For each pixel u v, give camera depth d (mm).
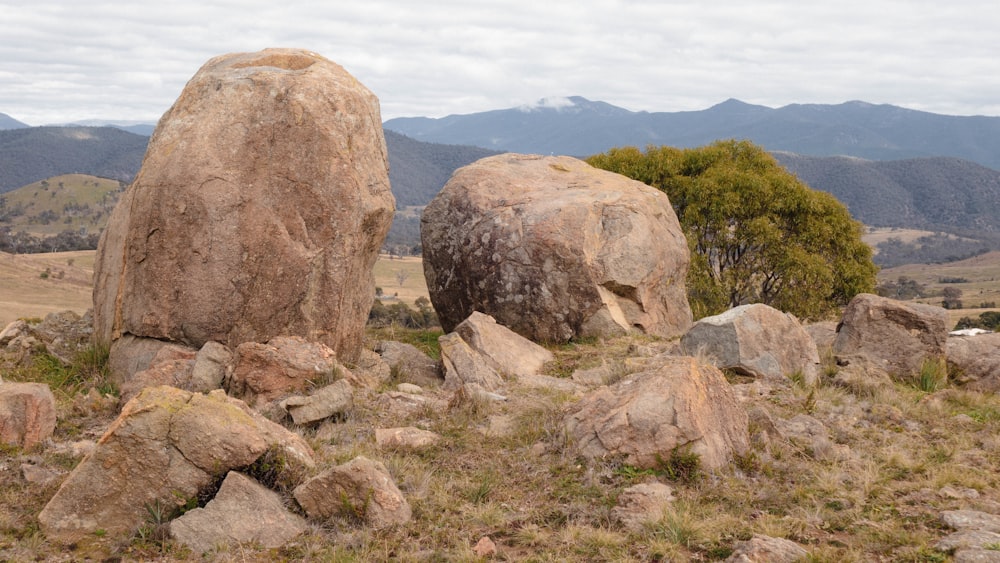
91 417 9180
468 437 8609
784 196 26469
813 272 25516
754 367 11711
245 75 11648
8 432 7840
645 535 6109
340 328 11438
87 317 12961
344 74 12273
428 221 17328
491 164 18484
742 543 5914
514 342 13258
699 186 25781
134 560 5777
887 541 6102
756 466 7715
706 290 25844
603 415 8125
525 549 5961
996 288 126875
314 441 8219
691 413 7617
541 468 7668
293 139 11195
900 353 13500
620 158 27688
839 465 7969
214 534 6039
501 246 15922
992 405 11469
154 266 10875
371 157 11812
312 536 6113
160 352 10672
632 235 15969
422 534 6191
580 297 15500
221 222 10805
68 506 6242
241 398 9695
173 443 6480
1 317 52500
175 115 11625
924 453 8586
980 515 6488
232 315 10789
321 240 11109
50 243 142000
